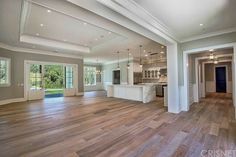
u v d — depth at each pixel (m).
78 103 6.70
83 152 2.33
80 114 4.68
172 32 4.39
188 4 2.81
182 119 4.09
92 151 2.36
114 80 12.91
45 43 6.50
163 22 3.68
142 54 9.31
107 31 5.27
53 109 5.41
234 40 4.11
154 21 3.47
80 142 2.69
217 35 4.42
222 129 3.29
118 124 3.68
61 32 5.42
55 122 3.85
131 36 5.55
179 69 5.14
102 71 14.55
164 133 3.09
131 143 2.63
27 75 7.45
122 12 2.59
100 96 9.27
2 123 3.77
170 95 4.99
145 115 4.54
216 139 2.76
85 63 13.45
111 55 9.73
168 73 5.05
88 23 4.50
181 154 2.25
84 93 11.04
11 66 6.73
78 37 6.08
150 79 11.35
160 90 9.12
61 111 5.09
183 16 3.35
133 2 2.69
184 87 5.22
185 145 2.54
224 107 5.70
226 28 4.14
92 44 7.26
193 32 4.46
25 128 3.41
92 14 3.62
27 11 3.70
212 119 4.08
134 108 5.59
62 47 7.07
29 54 7.45
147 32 3.64
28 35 5.88
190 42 5.04
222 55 6.43
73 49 7.51
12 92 6.82
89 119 4.12
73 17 3.96
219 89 11.15
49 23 4.55
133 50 8.11
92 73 14.08
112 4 2.40
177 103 4.86
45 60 8.04
